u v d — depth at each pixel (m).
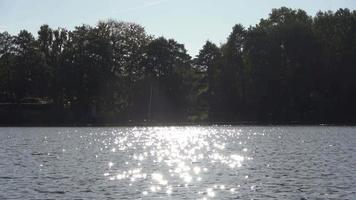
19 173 38.25
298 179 34.34
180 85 145.38
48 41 150.00
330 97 133.75
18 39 151.88
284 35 135.00
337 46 136.12
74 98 138.88
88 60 136.00
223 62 148.88
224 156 51.41
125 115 142.12
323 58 133.38
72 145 69.00
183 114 145.25
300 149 58.50
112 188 31.14
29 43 151.00
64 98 141.62
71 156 52.47
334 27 140.25
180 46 154.75
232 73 145.12
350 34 135.62
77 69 135.12
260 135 88.50
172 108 144.12
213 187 31.27
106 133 100.44
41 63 143.62
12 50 154.12
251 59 138.62
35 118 136.12
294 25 136.00
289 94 135.25
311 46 134.00
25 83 143.62
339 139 75.25
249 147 63.00
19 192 29.89
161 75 145.75
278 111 136.50
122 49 145.50
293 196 28.31
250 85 138.50
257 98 136.62
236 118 142.50
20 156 52.28
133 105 143.50
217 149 60.75
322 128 112.12
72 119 136.62
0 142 74.50
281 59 136.62
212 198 27.80
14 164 44.47
